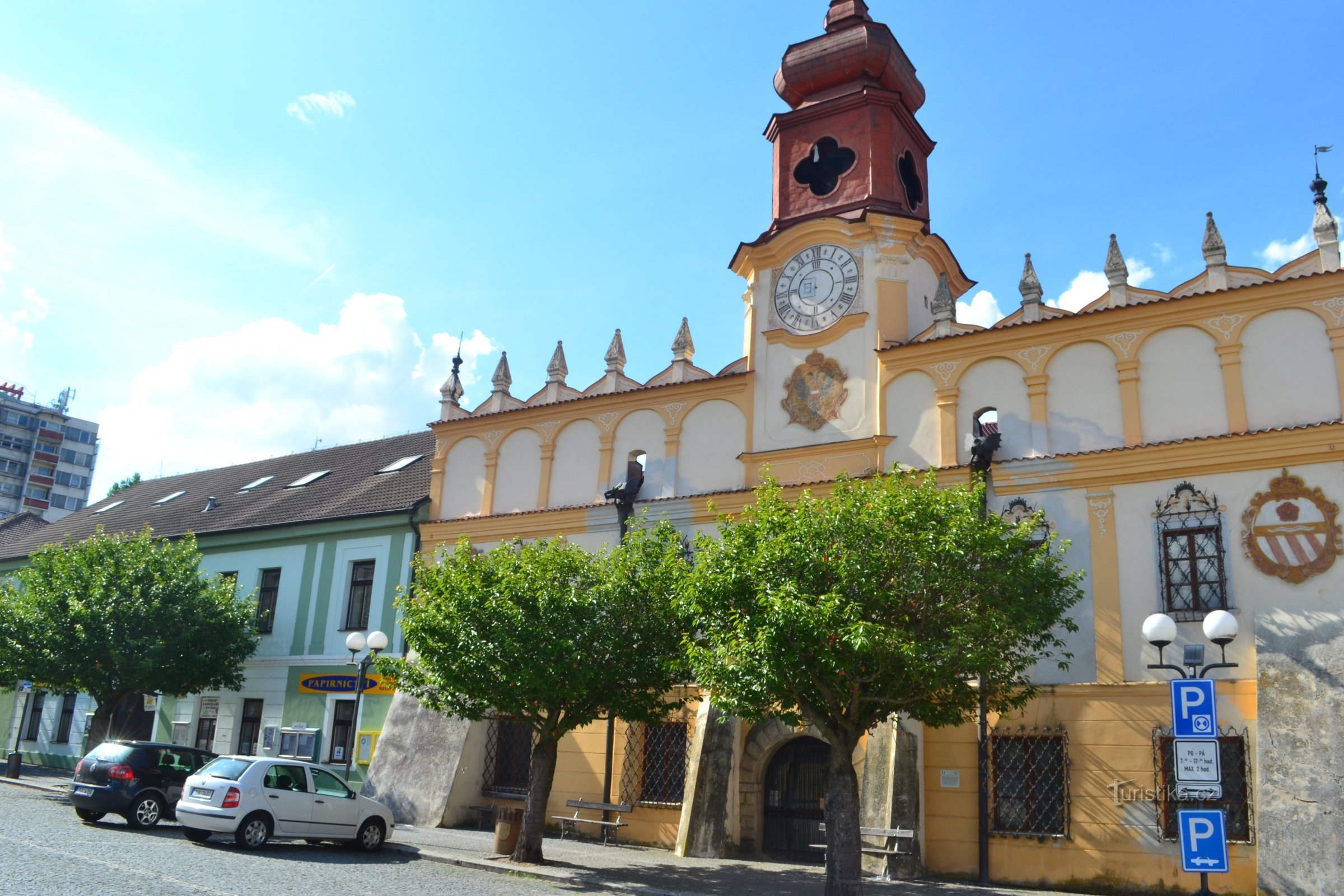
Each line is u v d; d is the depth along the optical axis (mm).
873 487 16453
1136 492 19578
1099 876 17797
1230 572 18359
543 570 18172
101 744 21172
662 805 22344
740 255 25859
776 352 24688
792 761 21656
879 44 26406
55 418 122938
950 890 17266
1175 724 12273
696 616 16109
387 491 31484
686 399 25562
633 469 25703
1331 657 16656
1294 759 16031
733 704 15172
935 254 25125
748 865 19125
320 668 29547
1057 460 20359
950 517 15211
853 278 24219
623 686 17891
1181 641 18500
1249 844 16922
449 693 18266
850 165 26297
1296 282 19203
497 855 18922
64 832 18422
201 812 18062
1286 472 18297
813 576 14914
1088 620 19359
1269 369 19188
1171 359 20125
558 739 18500
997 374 21797
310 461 39375
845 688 14781
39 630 27406
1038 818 18672
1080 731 18656
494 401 29031
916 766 19391
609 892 15602
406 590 20203
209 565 33750
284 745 29344
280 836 18281
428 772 24844
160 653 27422
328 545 30797
